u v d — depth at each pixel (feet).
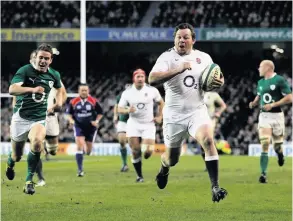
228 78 331.77
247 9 328.49
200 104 84.94
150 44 357.20
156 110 310.45
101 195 108.17
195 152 260.83
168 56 84.02
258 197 105.19
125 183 130.82
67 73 357.61
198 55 84.64
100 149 262.67
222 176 146.30
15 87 94.68
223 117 293.02
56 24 327.88
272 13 327.26
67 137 278.87
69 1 336.70
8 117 295.07
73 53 361.10
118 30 308.81
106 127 293.64
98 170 171.01
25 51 361.10
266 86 134.00
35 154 97.40
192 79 83.51
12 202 98.58
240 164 191.62
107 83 340.59
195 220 81.46
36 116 100.42
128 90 140.26
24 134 101.71
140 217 83.82
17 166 182.39
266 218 83.25
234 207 93.30
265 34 302.04
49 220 81.46
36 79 98.53
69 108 158.40
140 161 135.74
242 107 301.63
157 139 275.39
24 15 336.29
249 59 345.51
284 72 342.64
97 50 358.43
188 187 120.78
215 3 331.16
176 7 331.57
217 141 265.95
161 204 96.43
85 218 82.94
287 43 348.79
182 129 85.51
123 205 95.30
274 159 221.05
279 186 122.72
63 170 170.60
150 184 127.95
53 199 102.53
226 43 352.69
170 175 150.61
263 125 134.31
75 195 108.17
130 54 357.82
